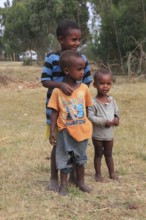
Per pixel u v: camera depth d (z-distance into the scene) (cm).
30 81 1992
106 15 2333
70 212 400
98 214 396
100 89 481
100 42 2389
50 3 3872
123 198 436
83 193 451
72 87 437
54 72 452
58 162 443
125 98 1213
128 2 2250
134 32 2177
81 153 445
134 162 571
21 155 616
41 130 815
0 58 6000
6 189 463
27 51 4844
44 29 4016
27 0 4597
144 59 1953
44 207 411
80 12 3688
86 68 468
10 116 1002
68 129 431
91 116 475
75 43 450
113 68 2281
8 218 385
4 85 1755
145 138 716
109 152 498
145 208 409
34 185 480
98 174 495
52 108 434
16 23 4400
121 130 786
